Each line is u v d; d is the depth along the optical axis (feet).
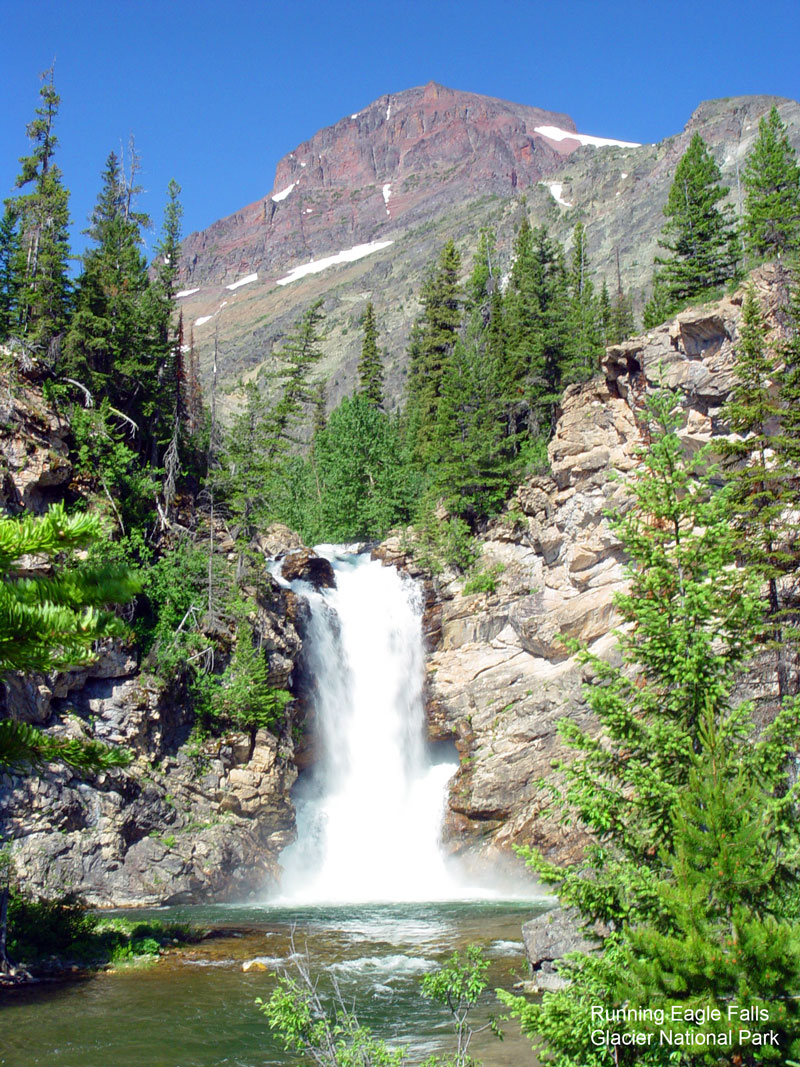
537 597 172.24
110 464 160.86
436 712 177.06
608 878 46.98
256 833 151.12
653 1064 39.81
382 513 237.45
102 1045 61.57
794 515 109.81
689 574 55.62
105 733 137.90
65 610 25.73
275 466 216.54
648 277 524.11
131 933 98.32
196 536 178.70
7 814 123.54
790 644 90.53
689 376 150.82
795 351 111.14
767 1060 37.19
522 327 240.32
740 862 39.55
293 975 81.25
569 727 51.65
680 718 51.42
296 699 170.60
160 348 187.93
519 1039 61.82
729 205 204.74
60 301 180.45
